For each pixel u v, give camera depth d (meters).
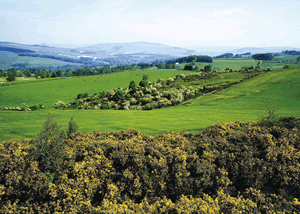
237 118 36.66
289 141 19.69
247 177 16.05
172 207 12.38
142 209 12.79
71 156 18.83
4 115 45.91
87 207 14.11
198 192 15.80
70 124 27.03
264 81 73.56
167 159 17.75
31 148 19.23
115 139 25.16
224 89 74.25
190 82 110.44
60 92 117.94
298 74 73.00
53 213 13.93
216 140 21.42
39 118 44.34
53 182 16.33
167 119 39.50
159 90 96.31
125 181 16.50
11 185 15.10
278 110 42.28
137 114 48.69
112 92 91.38
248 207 12.34
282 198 13.85
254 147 19.23
